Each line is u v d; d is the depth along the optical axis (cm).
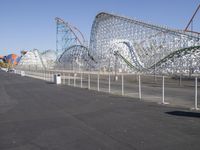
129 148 619
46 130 824
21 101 1576
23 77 5028
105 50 6800
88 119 988
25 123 939
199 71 5078
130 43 6488
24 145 669
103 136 734
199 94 1916
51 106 1345
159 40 5578
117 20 6219
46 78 4288
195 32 5169
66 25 8106
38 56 12338
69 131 804
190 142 658
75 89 2353
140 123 896
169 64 5419
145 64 6103
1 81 3762
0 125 913
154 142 664
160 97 1706
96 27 6962
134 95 1836
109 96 1767
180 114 1055
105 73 6488
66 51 8431
